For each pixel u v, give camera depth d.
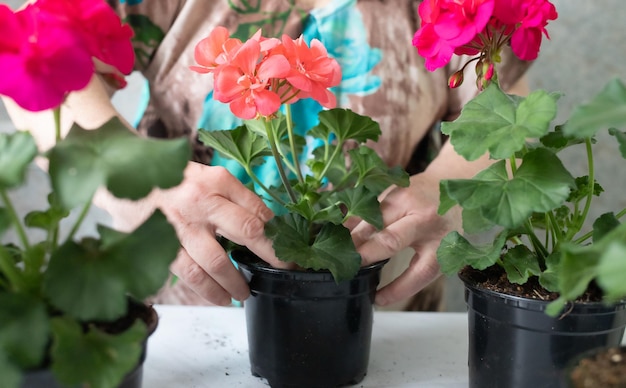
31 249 0.49
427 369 0.77
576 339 0.61
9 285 0.49
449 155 0.96
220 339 0.84
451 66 1.13
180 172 0.43
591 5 1.46
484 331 0.66
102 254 0.46
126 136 0.46
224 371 0.75
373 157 0.81
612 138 1.51
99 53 0.50
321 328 0.72
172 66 1.09
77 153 0.43
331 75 0.72
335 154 0.83
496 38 0.68
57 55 0.44
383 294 0.83
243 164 0.82
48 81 0.44
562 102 1.52
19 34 0.44
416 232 0.78
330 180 0.90
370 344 0.78
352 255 0.71
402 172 0.83
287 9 1.07
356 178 0.88
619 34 1.47
